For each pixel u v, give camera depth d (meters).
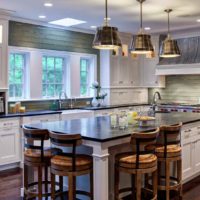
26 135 3.48
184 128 4.33
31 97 6.32
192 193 4.15
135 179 3.44
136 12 5.41
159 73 7.75
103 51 7.59
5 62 5.43
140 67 8.30
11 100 5.98
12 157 5.25
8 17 5.39
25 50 6.16
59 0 4.65
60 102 6.81
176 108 7.19
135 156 3.33
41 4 4.88
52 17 5.82
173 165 4.25
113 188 3.67
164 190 4.03
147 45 4.23
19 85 6.29
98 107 6.99
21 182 4.56
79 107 7.00
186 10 5.29
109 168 3.63
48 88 6.80
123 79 7.84
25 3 4.82
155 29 7.06
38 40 6.38
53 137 3.20
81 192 3.45
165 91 8.22
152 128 3.71
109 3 4.81
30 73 6.29
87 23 6.39
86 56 7.40
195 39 7.37
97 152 3.11
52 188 3.33
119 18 5.87
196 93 7.63
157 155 3.68
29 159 3.47
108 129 3.67
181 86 7.89
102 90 7.67
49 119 5.82
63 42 6.86
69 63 7.05
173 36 7.72
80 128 3.75
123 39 7.63
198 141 4.73
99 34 3.75
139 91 8.35
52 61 6.87
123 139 3.31
